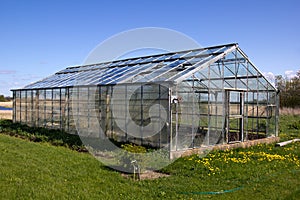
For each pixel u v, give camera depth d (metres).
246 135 15.55
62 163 10.37
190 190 7.86
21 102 22.02
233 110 14.96
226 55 14.41
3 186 7.84
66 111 17.53
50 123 18.83
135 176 9.18
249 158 11.75
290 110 34.97
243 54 15.37
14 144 14.06
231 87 14.88
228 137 14.60
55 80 20.97
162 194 7.51
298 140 16.88
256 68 16.06
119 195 7.44
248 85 15.80
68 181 8.43
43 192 7.49
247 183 8.58
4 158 10.95
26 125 20.84
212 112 13.89
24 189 7.66
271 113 17.19
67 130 17.44
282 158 11.81
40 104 19.78
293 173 9.72
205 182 8.60
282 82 43.16
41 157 11.23
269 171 9.86
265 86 16.83
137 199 7.20
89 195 7.37
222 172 9.58
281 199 7.45
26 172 9.18
